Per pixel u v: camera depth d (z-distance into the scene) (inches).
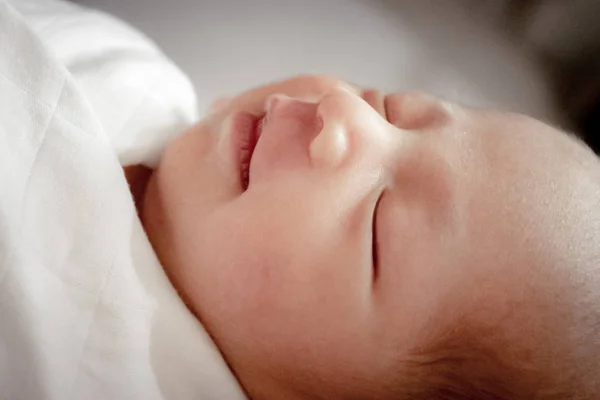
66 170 25.8
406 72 51.9
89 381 25.4
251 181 28.2
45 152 25.5
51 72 26.2
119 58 34.1
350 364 27.3
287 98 30.4
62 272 25.2
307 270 26.8
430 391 27.7
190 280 28.5
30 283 24.0
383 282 26.7
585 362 26.1
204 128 31.5
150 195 31.1
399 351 26.8
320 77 34.0
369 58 51.5
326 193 27.1
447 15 54.6
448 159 28.0
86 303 25.5
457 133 29.3
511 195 27.2
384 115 31.6
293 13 51.4
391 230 26.8
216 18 49.1
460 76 52.5
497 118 30.9
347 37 51.8
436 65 52.7
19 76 25.6
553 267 26.1
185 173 30.1
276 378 28.4
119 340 26.0
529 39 54.6
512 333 26.0
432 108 31.3
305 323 27.0
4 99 24.9
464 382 27.4
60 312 25.0
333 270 26.7
